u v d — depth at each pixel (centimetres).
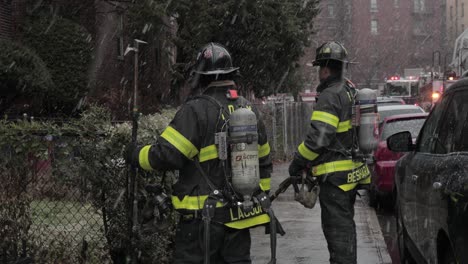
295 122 2111
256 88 2248
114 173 520
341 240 494
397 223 692
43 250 522
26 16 1505
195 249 394
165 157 381
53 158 504
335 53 507
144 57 1986
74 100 1478
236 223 387
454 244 407
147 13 1675
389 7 8512
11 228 509
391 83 4275
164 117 658
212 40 1908
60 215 527
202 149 390
